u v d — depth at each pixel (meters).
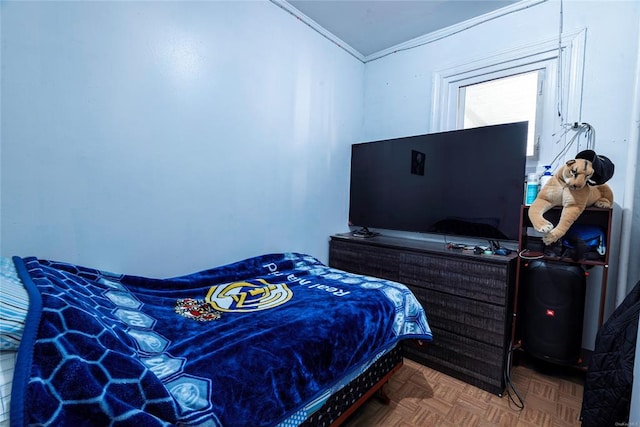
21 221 1.14
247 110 1.91
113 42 1.34
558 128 1.91
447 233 2.12
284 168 2.19
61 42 1.20
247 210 1.96
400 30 2.41
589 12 1.77
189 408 0.73
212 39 1.71
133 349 0.87
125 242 1.42
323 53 2.44
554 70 1.91
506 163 1.83
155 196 1.52
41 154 1.17
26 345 0.61
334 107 2.58
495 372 1.63
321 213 2.53
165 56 1.52
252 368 0.89
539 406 1.52
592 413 1.17
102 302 1.08
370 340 1.28
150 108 1.47
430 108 2.47
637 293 1.22
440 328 1.86
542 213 1.59
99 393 0.62
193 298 1.44
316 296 1.47
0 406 0.55
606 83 1.73
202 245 1.73
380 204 2.53
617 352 1.11
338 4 2.09
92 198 1.31
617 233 1.71
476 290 1.71
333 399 1.14
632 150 1.62
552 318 1.61
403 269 2.04
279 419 0.88
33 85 1.14
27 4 1.12
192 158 1.65
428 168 2.21
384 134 2.77
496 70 2.14
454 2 2.04
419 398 1.60
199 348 0.97
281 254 2.07
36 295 0.75
